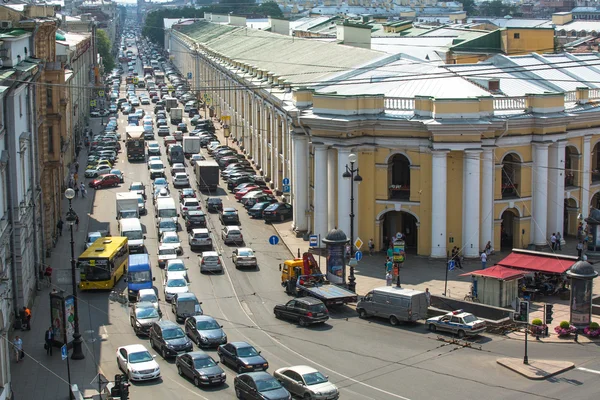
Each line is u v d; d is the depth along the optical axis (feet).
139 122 515.50
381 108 234.17
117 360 152.97
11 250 173.27
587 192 253.03
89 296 202.28
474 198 225.15
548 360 151.12
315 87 258.98
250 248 245.86
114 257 209.97
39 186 217.36
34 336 171.63
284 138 303.27
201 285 210.79
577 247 228.02
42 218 224.94
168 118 552.82
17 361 155.33
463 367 148.56
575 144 249.34
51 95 236.84
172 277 203.00
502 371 146.41
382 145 233.14
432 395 134.62
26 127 200.75
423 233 232.73
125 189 340.59
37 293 202.90
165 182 336.49
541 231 239.09
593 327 166.61
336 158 237.45
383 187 235.20
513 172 238.48
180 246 242.99
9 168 172.55
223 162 382.42
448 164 226.38
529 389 136.87
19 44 191.42
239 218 290.56
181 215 292.61
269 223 283.18
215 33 635.66
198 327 164.96
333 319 182.60
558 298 195.72
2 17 202.80
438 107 221.25
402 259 202.59
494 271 186.29
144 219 287.89
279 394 128.06
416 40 388.98
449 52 341.41
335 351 158.71
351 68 280.31
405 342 164.14
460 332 166.30
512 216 243.60
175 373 148.25
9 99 174.40
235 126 449.89
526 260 193.67
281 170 319.68
